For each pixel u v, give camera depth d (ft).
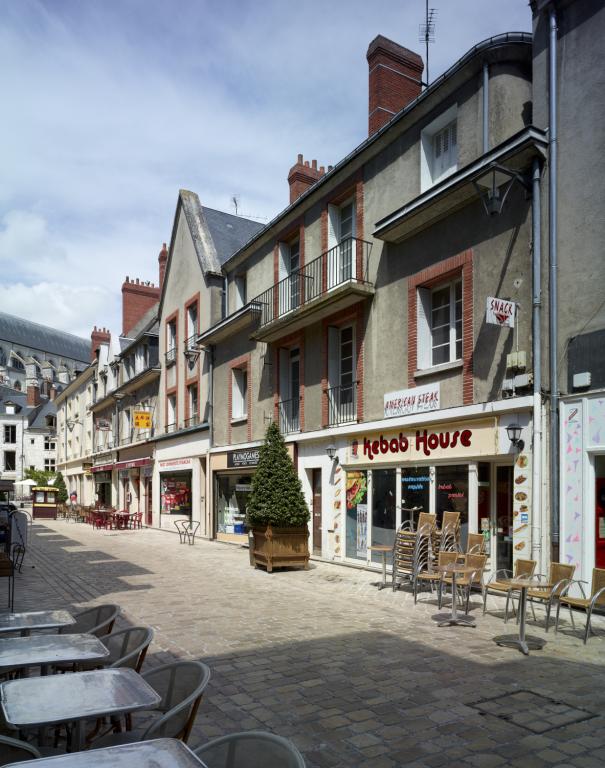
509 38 31.50
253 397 58.75
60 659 12.25
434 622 25.52
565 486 27.14
